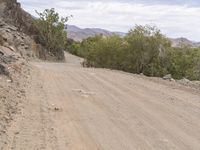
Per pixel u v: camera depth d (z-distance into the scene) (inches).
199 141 395.9
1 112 441.1
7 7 2428.6
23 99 543.8
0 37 1366.9
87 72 1042.7
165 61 1323.8
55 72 992.9
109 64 1403.8
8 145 340.8
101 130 421.7
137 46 1310.3
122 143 376.5
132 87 767.1
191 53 1364.4
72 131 408.5
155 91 725.9
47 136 381.1
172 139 399.5
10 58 971.3
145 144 376.5
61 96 613.3
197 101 630.5
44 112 483.8
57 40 2829.7
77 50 3880.4
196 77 1337.4
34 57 2114.9
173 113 528.1
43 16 2827.3
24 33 2480.3
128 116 498.3
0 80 636.1
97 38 1699.1
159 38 1309.1
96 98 620.4
